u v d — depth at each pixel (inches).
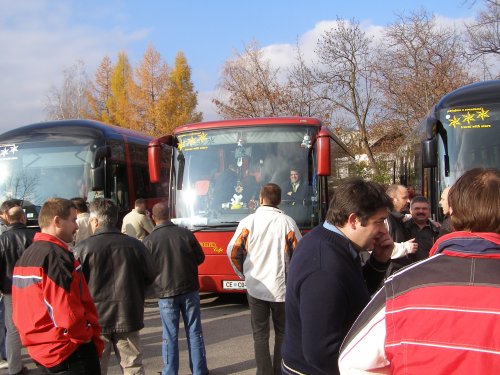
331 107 1353.3
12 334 242.2
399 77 1266.0
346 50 1337.4
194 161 378.6
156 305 406.6
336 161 469.7
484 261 73.7
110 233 192.7
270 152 369.7
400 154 691.4
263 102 1320.1
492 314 69.7
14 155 439.2
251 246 208.4
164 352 224.1
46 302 145.8
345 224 111.0
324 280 104.3
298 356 110.8
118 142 470.0
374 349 78.0
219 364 255.3
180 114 1750.7
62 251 150.6
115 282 188.5
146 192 518.3
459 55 1103.6
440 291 73.5
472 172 82.4
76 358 150.8
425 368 71.8
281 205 358.9
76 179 430.6
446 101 344.5
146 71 1802.4
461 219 79.0
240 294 434.6
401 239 217.6
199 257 232.2
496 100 335.6
